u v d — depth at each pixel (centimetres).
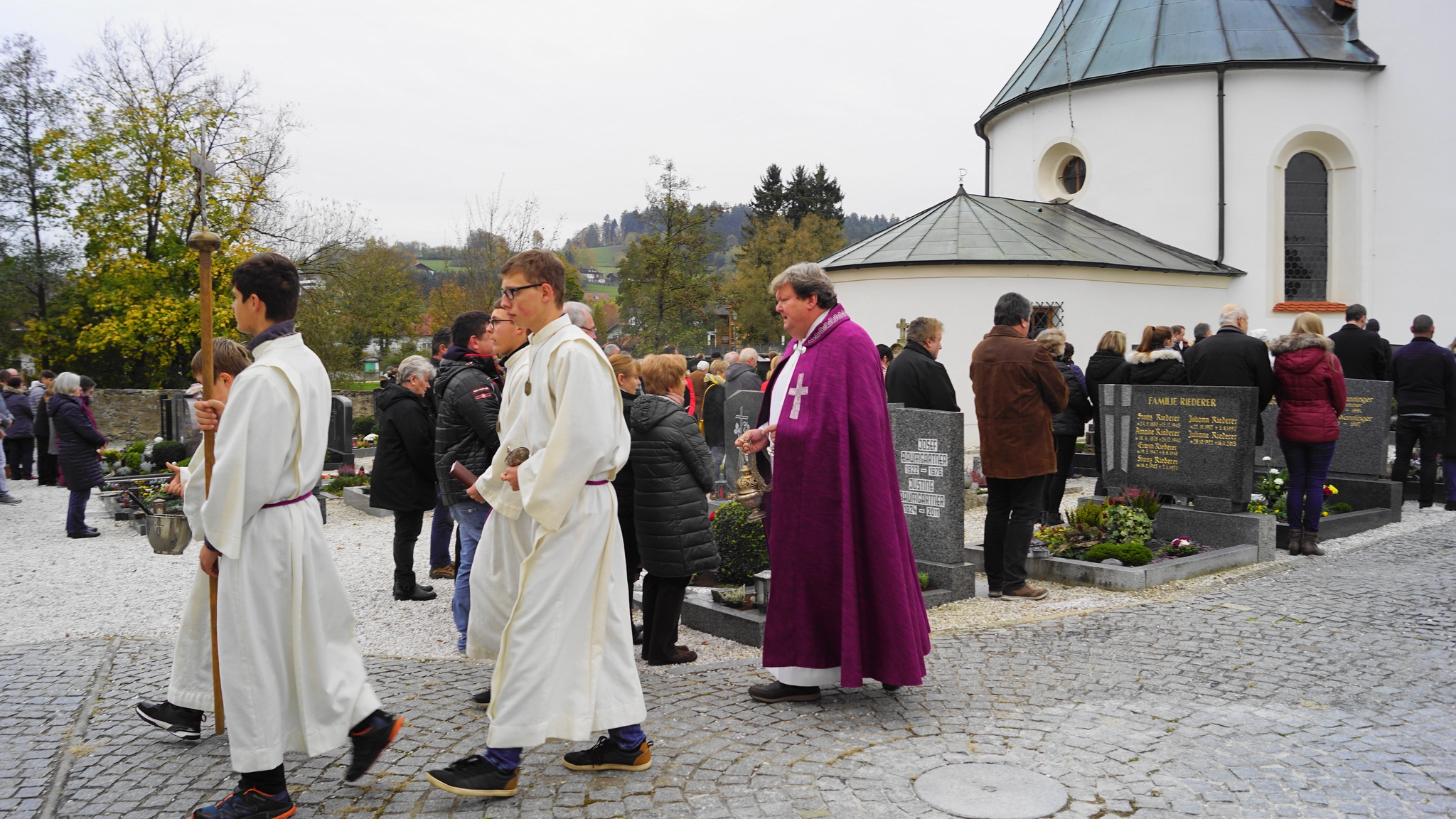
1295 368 795
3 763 385
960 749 382
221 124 2958
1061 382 646
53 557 909
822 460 439
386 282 4056
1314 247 2186
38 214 3091
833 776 357
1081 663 498
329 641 346
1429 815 320
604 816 325
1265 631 552
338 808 335
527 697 329
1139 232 2220
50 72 3056
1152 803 331
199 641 393
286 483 332
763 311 5531
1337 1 2188
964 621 602
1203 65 2114
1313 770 358
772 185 7669
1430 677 468
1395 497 975
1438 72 2061
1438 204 2078
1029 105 2419
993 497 668
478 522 543
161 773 372
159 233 3039
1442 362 1045
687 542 505
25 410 1579
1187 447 814
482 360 572
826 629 441
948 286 1838
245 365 450
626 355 590
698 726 415
